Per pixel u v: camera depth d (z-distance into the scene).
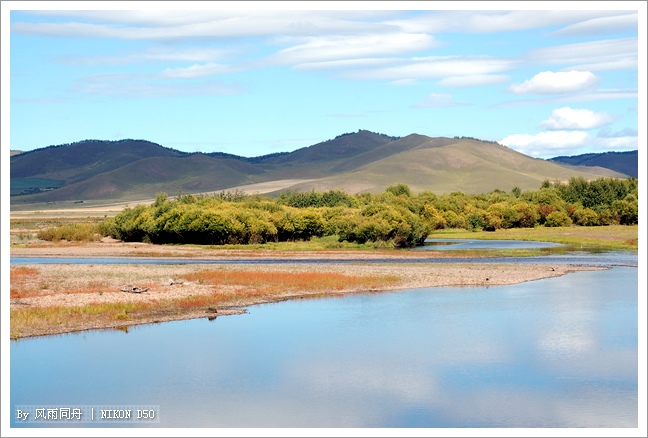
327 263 82.31
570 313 48.50
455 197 197.75
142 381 32.31
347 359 36.06
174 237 119.38
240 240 116.50
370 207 116.25
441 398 30.36
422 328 43.47
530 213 178.12
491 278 67.38
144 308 47.56
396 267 76.75
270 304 52.00
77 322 43.22
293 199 171.50
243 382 32.34
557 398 30.28
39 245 112.88
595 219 180.75
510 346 38.69
